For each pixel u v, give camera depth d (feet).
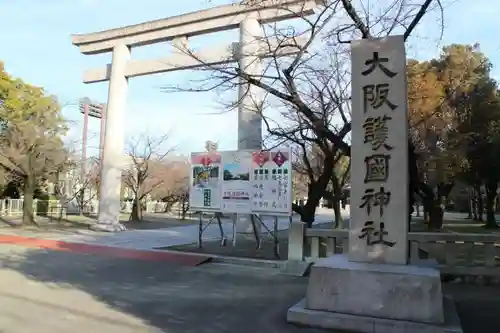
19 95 74.02
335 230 34.37
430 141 66.13
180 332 18.57
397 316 18.54
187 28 63.21
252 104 44.75
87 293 26.07
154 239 58.49
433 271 19.11
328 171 43.34
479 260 32.50
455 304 24.25
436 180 72.59
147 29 66.23
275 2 35.73
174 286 29.14
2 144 74.38
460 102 72.74
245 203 44.93
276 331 18.81
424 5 27.35
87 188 128.16
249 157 45.27
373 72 21.74
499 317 21.83
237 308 23.12
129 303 23.77
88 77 75.20
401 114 21.07
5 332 17.72
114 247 48.32
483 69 73.67
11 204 107.65
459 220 124.57
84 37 72.13
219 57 55.98
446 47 73.31
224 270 36.37
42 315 20.59
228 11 59.36
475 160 78.48
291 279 32.35
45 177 88.38
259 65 43.27
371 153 21.34
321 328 19.15
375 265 20.20
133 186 111.55
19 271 33.01
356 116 21.77
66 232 65.62
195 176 48.16
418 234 31.37
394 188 20.80
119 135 69.51
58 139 79.61
